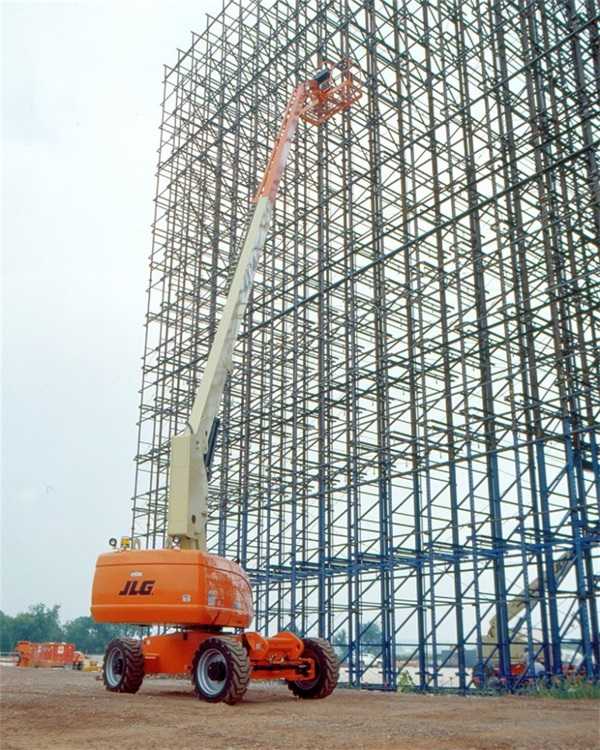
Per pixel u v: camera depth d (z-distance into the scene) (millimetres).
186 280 38938
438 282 25844
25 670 34125
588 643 18453
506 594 21156
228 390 32938
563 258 23094
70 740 8344
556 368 21859
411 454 23891
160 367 37562
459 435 22953
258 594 29422
